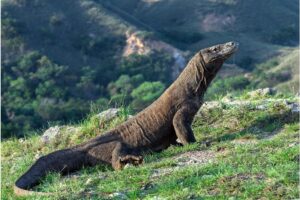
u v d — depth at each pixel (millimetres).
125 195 18781
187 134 23969
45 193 20047
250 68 199875
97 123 28609
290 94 30125
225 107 27438
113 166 22891
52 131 29281
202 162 21125
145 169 20875
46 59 188750
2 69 183875
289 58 184250
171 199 17750
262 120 25328
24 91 167625
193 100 24422
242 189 17812
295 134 22734
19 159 27688
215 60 24359
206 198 17484
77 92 178500
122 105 29656
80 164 23219
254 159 19906
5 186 23688
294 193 17094
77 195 19469
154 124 24188
